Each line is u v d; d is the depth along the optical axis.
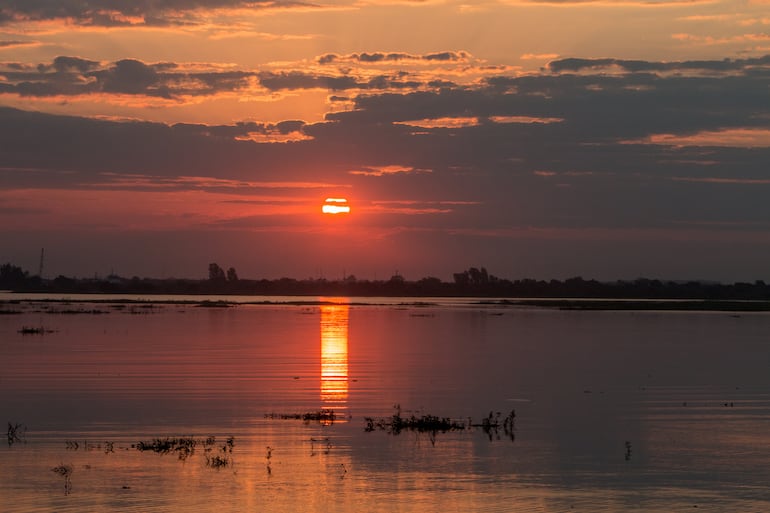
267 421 56.31
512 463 45.59
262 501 38.62
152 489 40.28
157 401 63.88
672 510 37.75
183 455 46.72
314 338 127.44
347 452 47.81
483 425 55.62
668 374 84.12
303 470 43.81
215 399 65.00
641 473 43.72
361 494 39.75
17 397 65.19
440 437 51.88
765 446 49.75
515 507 38.00
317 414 58.72
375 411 60.56
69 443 49.38
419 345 116.56
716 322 186.88
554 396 68.62
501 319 194.88
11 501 38.28
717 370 88.00
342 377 79.31
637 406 63.72
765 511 37.72
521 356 101.69
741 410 62.03
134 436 51.41
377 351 106.75
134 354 98.75
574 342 124.69
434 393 69.69
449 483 41.66
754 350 112.50
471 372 84.44
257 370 84.12
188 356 97.12
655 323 180.38
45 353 98.69
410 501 38.78
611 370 87.31
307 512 37.12
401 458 46.53
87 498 38.78
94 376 77.88
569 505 38.34
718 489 41.03
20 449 47.84
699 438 52.00
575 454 47.69
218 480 41.84
